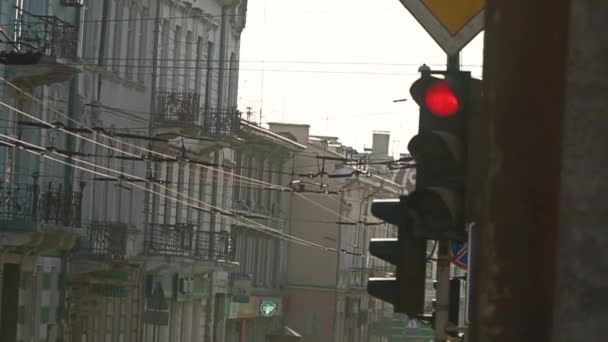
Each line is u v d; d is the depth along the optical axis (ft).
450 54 60.95
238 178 500.33
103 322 345.31
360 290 643.86
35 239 274.98
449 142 61.87
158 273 380.58
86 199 330.13
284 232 570.87
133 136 254.06
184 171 409.28
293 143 546.67
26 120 292.40
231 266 436.76
